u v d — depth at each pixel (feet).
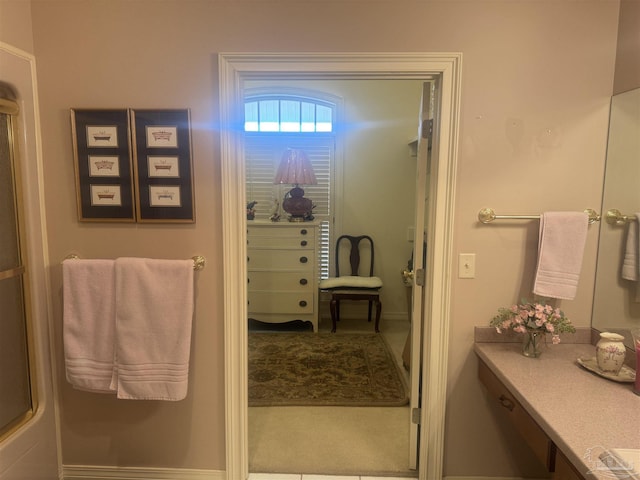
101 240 6.30
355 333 13.16
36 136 6.07
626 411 4.46
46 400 6.40
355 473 6.98
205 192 6.17
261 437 7.88
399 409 8.87
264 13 5.85
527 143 6.01
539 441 4.59
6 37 5.52
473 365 6.43
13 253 5.89
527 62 5.88
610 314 5.95
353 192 14.08
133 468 6.75
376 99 13.71
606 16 5.78
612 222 5.90
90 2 5.87
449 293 6.26
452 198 6.07
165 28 5.90
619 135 5.76
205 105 6.01
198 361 6.50
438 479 6.63
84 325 6.12
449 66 5.86
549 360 5.75
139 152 6.09
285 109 13.93
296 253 12.68
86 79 6.00
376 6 5.80
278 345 12.14
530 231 6.16
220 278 6.32
